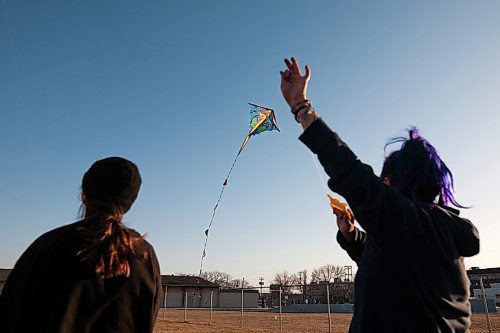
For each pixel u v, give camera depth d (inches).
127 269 79.0
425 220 66.2
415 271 63.2
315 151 65.5
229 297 2655.0
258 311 1895.9
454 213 75.7
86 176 85.6
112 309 77.4
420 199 72.7
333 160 62.2
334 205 91.9
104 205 81.5
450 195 75.8
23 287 73.5
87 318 74.3
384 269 64.4
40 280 73.2
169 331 716.7
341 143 64.6
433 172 72.8
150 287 83.7
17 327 71.4
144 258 83.9
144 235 88.4
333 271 3459.6
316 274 3491.6
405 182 72.6
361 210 61.1
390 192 63.3
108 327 76.3
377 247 64.9
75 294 73.5
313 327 831.1
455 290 66.6
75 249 75.1
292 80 73.3
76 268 74.2
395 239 63.1
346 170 60.6
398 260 63.4
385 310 63.4
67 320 71.9
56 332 70.6
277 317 1228.5
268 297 2864.2
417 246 64.0
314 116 69.4
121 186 83.9
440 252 65.6
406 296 62.8
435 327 61.5
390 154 79.4
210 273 4756.4
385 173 78.7
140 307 82.3
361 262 70.7
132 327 80.2
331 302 2132.1
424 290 63.1
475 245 72.2
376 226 61.9
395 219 62.6
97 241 76.3
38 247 76.5
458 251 70.1
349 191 60.4
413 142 76.2
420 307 62.3
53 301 72.0
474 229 74.0
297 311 1990.7
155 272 86.4
